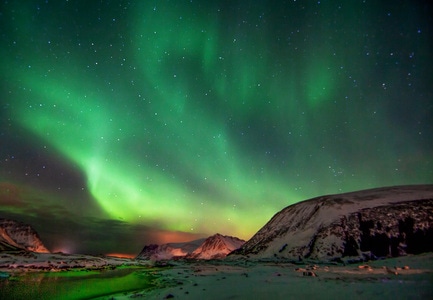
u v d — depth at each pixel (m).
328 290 6.73
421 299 5.02
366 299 5.42
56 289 9.37
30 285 10.41
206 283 9.53
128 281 11.18
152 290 8.44
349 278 8.84
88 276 13.27
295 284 8.13
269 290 7.33
